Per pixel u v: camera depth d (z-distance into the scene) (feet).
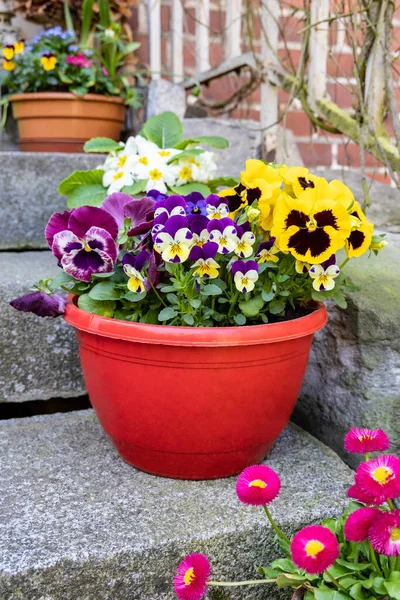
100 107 6.05
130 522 3.45
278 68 5.46
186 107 6.89
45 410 4.85
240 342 3.43
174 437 3.59
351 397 3.94
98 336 3.56
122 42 6.21
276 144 5.58
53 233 3.67
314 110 5.09
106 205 3.82
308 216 3.46
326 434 4.10
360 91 4.48
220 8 6.78
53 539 3.34
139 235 3.63
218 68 6.25
